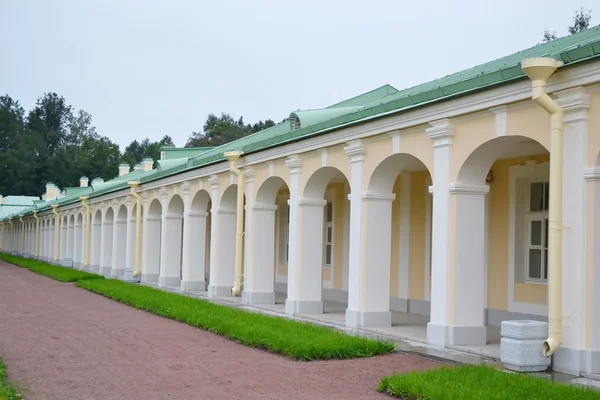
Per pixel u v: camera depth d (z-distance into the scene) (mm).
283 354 9820
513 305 13133
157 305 15719
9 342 11000
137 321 13906
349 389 7617
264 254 17172
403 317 14734
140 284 23781
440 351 10078
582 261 8242
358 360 9438
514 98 9156
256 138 22203
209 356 9742
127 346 10625
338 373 8516
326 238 19906
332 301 18875
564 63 8289
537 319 12555
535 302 12648
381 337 11445
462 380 7281
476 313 10477
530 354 8391
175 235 23844
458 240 10383
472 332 10430
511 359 8469
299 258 14938
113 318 14422
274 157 15906
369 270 12695
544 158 12555
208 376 8312
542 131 8852
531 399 6430
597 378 7965
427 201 15617
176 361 9328
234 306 16797
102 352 10055
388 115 11555
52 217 45594
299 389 7605
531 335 8430
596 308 8156
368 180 12594
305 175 14797
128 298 17703
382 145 12164
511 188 13281
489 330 12609
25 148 87062
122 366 8953
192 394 7348
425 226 15633
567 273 8414
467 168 10312
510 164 13320
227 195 19297
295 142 14852
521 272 13117
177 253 23812
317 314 14945
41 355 9781
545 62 8148
